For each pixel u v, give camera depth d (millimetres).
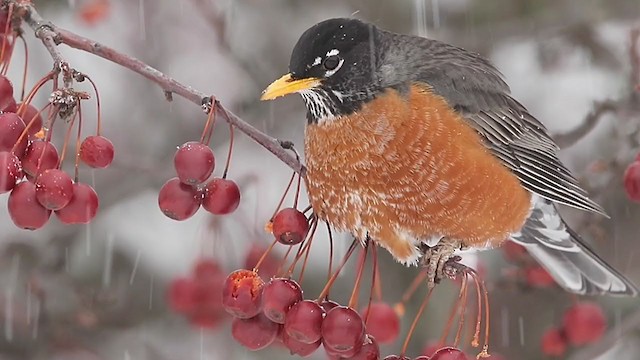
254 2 12312
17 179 6203
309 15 12305
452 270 7652
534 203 9164
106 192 11500
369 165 7750
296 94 12195
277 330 6781
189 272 9953
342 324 6406
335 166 7836
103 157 6457
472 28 11906
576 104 12695
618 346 11711
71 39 6570
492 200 8086
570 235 9562
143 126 12711
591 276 9734
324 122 7859
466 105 8414
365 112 7793
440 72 8375
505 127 8742
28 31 12438
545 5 11969
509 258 10328
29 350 10750
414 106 7844
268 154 12609
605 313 11562
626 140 10945
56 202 6145
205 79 12875
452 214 7883
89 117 12578
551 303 11461
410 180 7762
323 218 8078
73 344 10891
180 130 12602
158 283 11586
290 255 11461
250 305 6633
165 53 12922
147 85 12891
